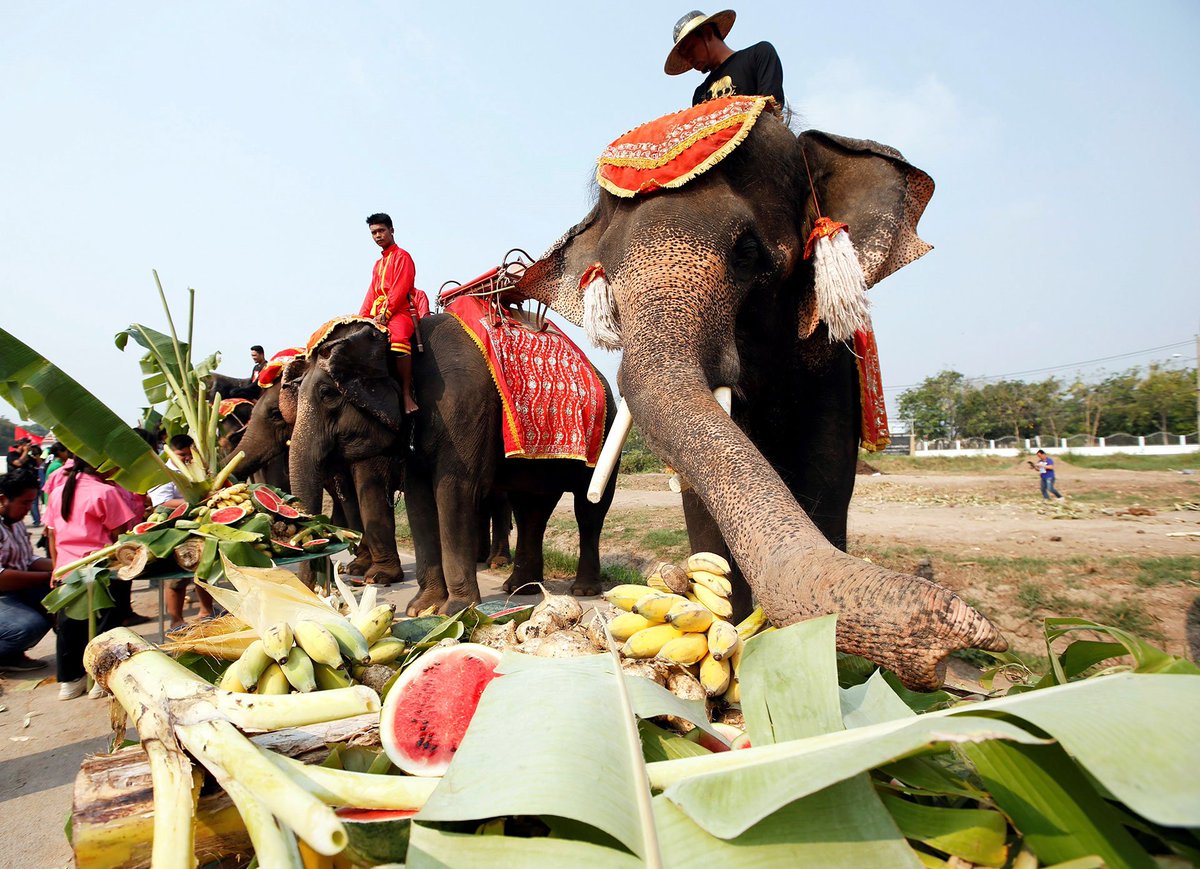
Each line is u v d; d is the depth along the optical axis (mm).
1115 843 1036
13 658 5383
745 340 3559
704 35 4156
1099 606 4992
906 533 9352
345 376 5645
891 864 1028
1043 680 1711
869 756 1039
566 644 2016
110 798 1372
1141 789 931
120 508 4941
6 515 5656
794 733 1329
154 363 6293
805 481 4023
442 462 5727
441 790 1164
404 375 5836
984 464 35719
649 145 3334
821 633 1433
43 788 3289
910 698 1935
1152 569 5594
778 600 1588
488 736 1300
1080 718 1063
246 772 1169
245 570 2102
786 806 1103
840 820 1082
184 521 4176
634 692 1515
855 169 3623
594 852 1061
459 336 6008
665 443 2242
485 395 5824
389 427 5805
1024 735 998
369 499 7879
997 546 7570
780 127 3508
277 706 1386
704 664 1979
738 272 3236
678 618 1971
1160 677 1216
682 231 3076
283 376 7418
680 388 2402
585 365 6867
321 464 5992
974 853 1121
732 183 3293
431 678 1689
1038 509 13344
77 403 3846
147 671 1532
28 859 2633
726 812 1066
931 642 1304
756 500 1799
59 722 4203
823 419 3959
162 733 1368
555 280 4418
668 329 2727
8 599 5418
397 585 7988
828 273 3250
